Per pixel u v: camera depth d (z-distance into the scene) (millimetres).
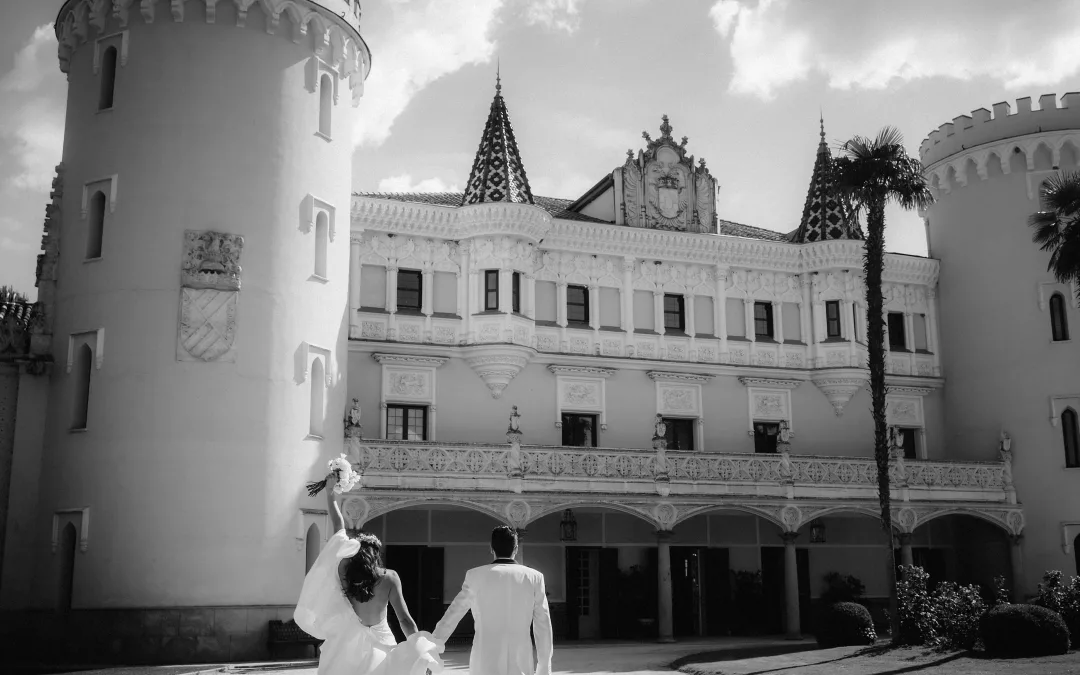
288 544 28016
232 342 27953
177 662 26109
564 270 37750
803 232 41719
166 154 28516
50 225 29781
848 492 36406
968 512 38406
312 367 29812
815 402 40469
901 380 42000
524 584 9414
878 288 30375
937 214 44312
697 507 34094
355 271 34688
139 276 27906
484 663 9180
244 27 29531
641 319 38562
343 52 31578
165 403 27281
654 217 39125
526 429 36156
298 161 29891
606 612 36031
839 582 39219
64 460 27797
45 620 27047
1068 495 39000
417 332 35062
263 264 28703
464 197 36688
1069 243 30141
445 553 34438
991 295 41656
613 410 37594
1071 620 26422
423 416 35156
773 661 25141
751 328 39906
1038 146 41344
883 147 30797
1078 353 39688
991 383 41188
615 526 36906
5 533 27922
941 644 25688
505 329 35125
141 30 29344
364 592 9172
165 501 26812
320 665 9125
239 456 27516
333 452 30078
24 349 29172
